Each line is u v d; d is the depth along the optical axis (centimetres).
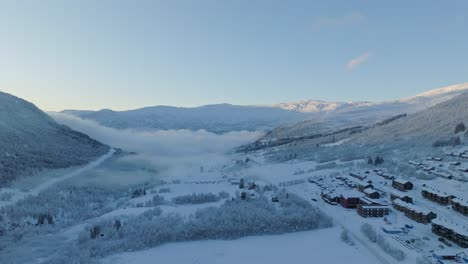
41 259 9806
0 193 15238
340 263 8462
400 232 9775
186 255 9500
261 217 11312
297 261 8788
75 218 13912
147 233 10575
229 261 9038
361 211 11644
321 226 11175
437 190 12425
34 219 13288
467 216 10394
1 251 10431
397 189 13812
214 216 11494
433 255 8069
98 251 9731
